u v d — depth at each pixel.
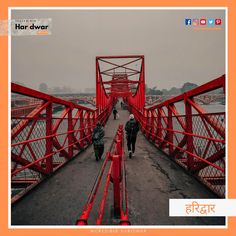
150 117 12.70
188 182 4.90
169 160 7.29
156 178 5.23
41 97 4.61
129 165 6.58
